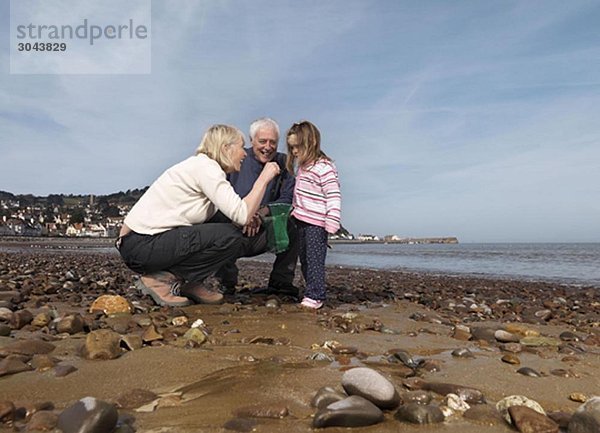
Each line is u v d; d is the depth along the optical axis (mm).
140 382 2205
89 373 2324
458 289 8875
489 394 2248
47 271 9461
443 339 3623
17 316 3408
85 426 1541
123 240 4367
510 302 6750
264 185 4418
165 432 1651
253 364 2545
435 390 2184
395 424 1768
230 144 4289
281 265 5652
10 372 2279
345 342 3299
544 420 1747
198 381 2238
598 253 38281
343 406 1746
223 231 4391
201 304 4809
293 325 3818
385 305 5656
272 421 1759
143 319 3773
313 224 4742
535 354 3172
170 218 4254
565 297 8102
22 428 1652
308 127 4695
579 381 2498
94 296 5512
